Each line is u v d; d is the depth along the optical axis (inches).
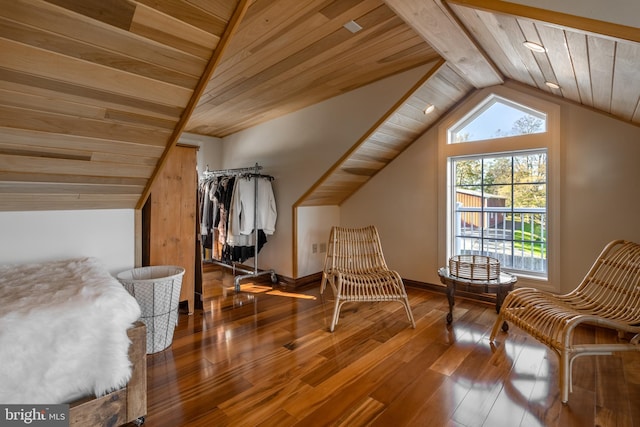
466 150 121.9
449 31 72.4
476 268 100.4
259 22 68.9
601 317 66.9
